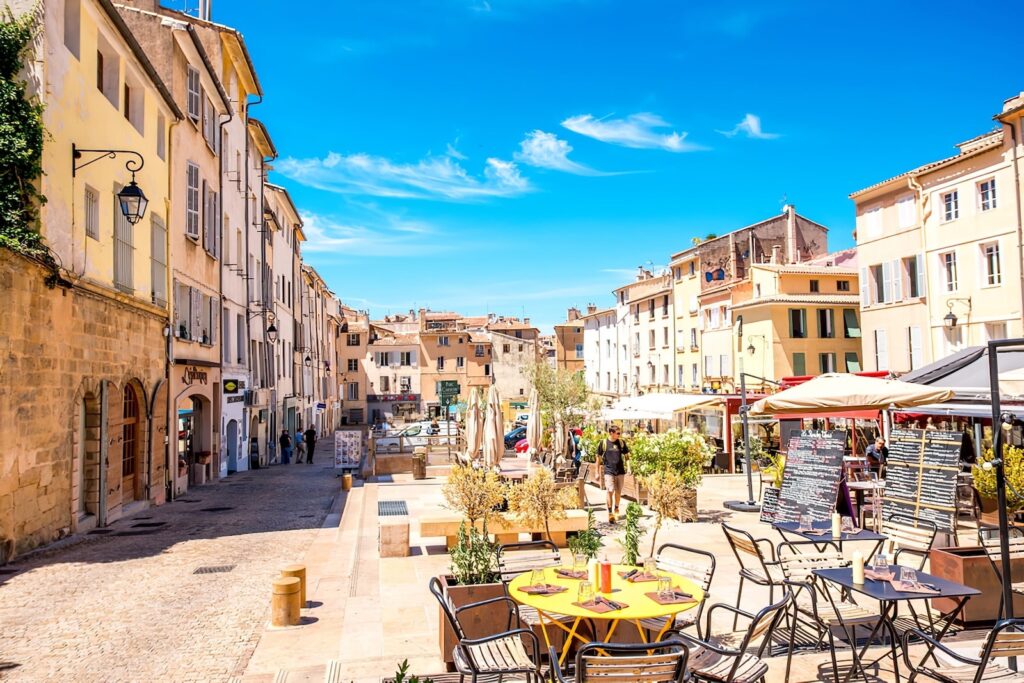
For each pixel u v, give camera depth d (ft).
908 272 103.14
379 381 270.26
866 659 21.44
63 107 46.19
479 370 269.85
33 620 27.76
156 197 65.21
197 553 40.55
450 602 19.01
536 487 35.14
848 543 36.73
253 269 110.52
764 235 161.79
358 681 20.71
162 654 23.72
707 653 18.54
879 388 37.52
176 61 73.67
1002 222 86.48
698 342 161.58
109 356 53.31
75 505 47.29
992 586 24.41
